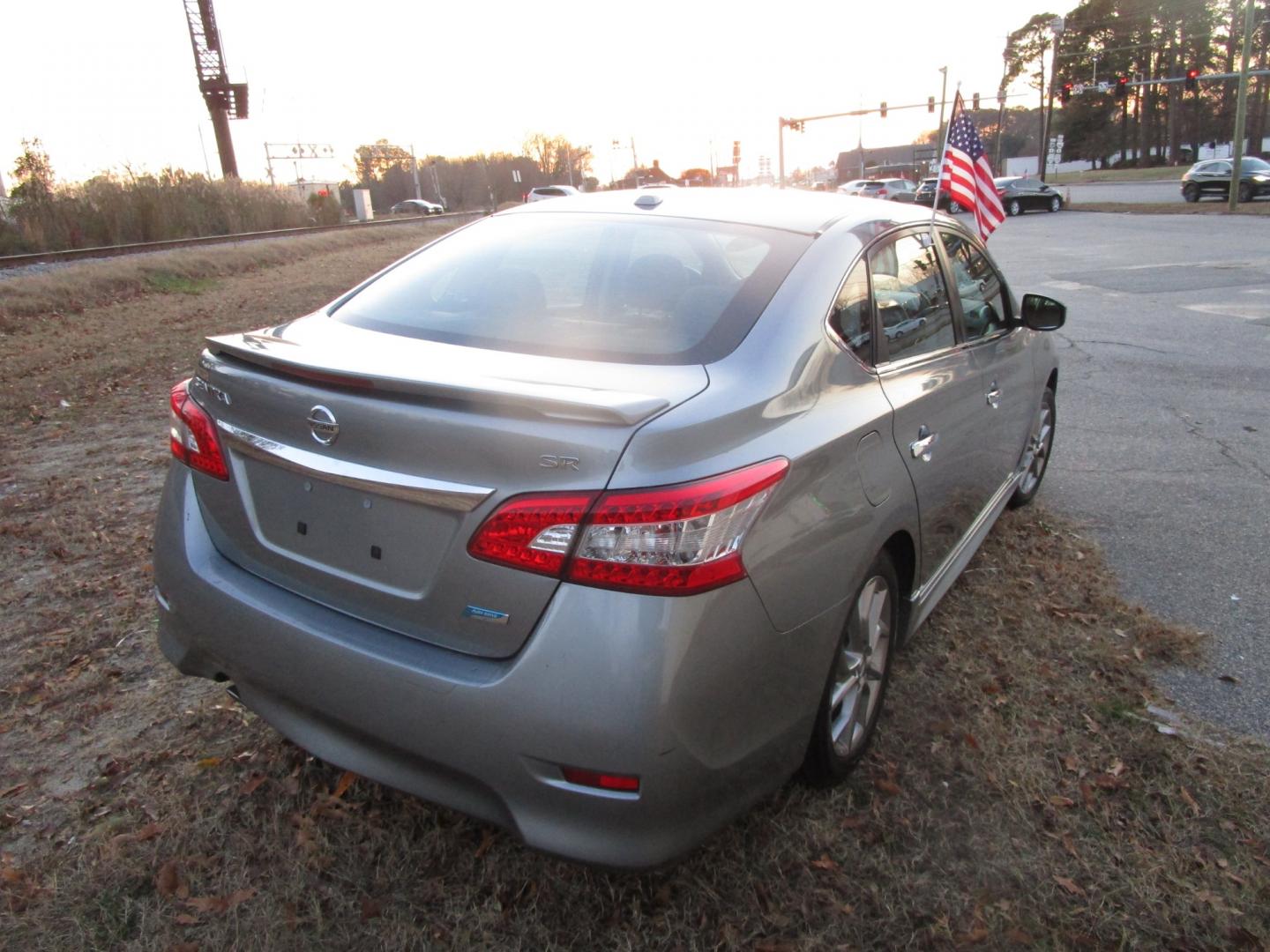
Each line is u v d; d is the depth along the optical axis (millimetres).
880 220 3172
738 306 2525
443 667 2029
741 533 2000
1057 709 3176
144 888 2383
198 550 2500
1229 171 35719
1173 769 2865
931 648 3547
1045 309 4094
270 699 2387
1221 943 2271
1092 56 84125
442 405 2018
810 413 2352
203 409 2531
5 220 22250
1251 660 3514
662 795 1954
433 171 89125
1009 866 2482
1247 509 5008
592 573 1897
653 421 1967
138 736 2969
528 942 2236
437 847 2512
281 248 22891
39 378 8539
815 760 2555
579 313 2598
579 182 111812
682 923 2283
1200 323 10875
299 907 2326
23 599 3895
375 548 2145
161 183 28109
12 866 2426
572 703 1906
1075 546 4539
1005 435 3992
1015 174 90438
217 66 43719
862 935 2262
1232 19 77375
